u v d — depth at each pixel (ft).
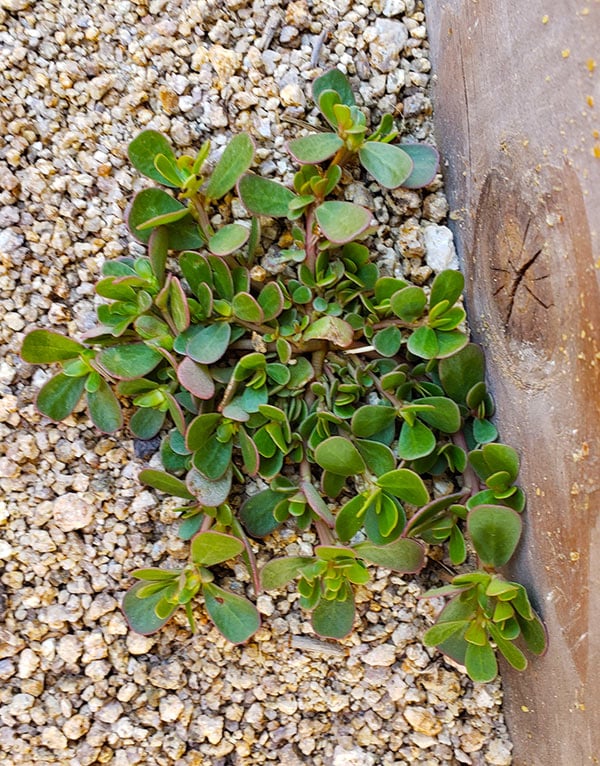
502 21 1.75
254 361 1.85
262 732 1.96
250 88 1.94
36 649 1.94
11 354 1.94
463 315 1.84
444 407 1.85
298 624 1.96
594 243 1.63
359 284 1.89
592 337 1.65
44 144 1.94
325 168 1.92
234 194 1.93
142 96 1.93
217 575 1.95
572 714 1.78
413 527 1.86
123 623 1.94
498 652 1.94
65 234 1.94
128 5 1.94
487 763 1.95
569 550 1.75
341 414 1.90
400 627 1.97
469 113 1.86
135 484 1.95
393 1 1.97
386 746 1.97
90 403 1.89
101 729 1.94
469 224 1.89
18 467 1.93
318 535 1.94
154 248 1.85
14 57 1.93
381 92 1.95
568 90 1.64
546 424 1.76
